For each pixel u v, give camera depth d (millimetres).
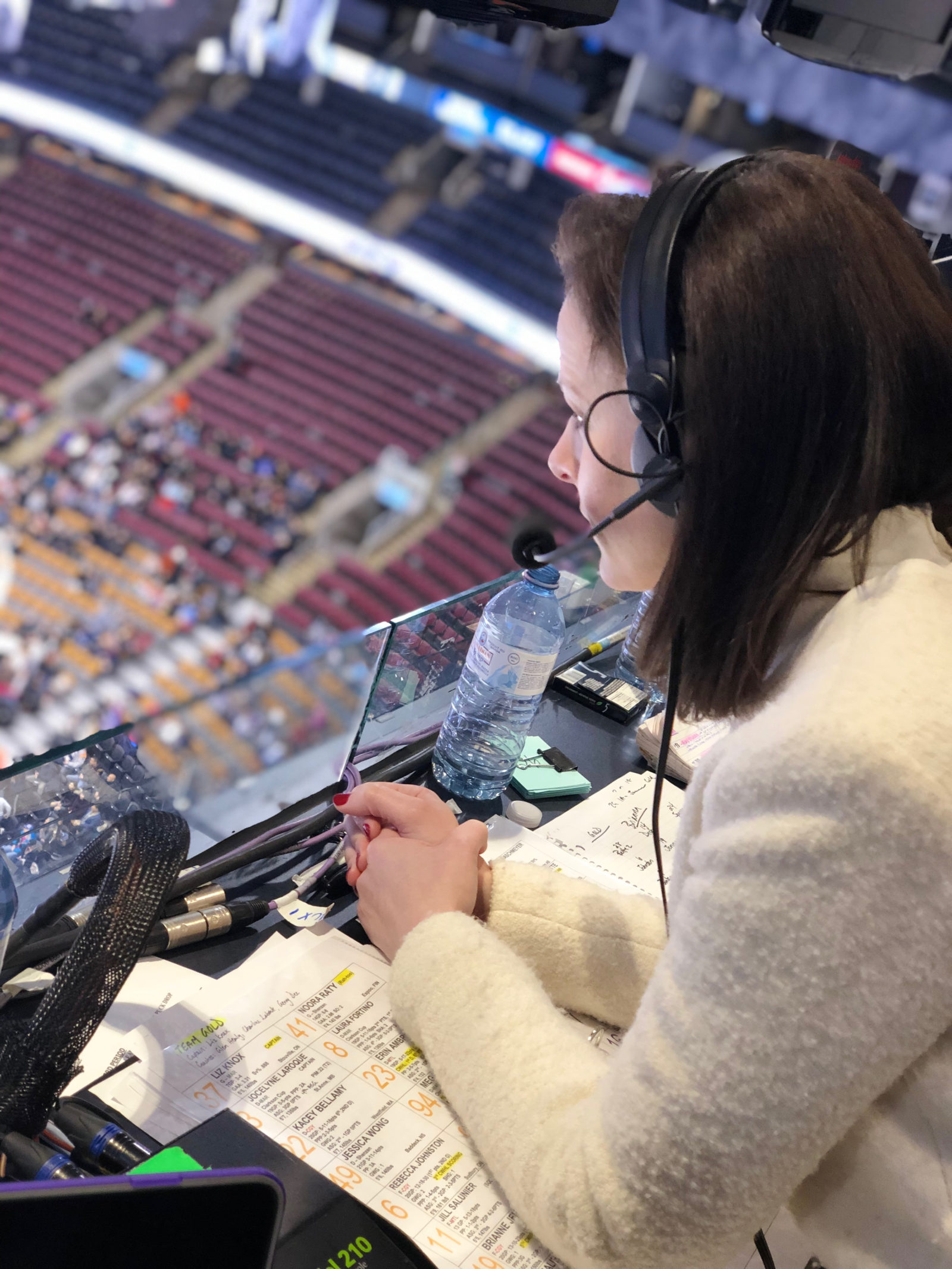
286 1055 604
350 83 14367
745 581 490
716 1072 440
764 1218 468
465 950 613
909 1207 482
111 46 14594
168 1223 364
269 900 732
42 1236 352
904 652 453
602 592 1164
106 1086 560
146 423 12797
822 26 909
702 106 12883
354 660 829
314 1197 516
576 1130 502
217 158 14430
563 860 816
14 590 11523
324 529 12305
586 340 576
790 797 432
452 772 891
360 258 14047
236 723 790
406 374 13375
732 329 464
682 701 549
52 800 676
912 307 473
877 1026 423
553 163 13906
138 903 510
